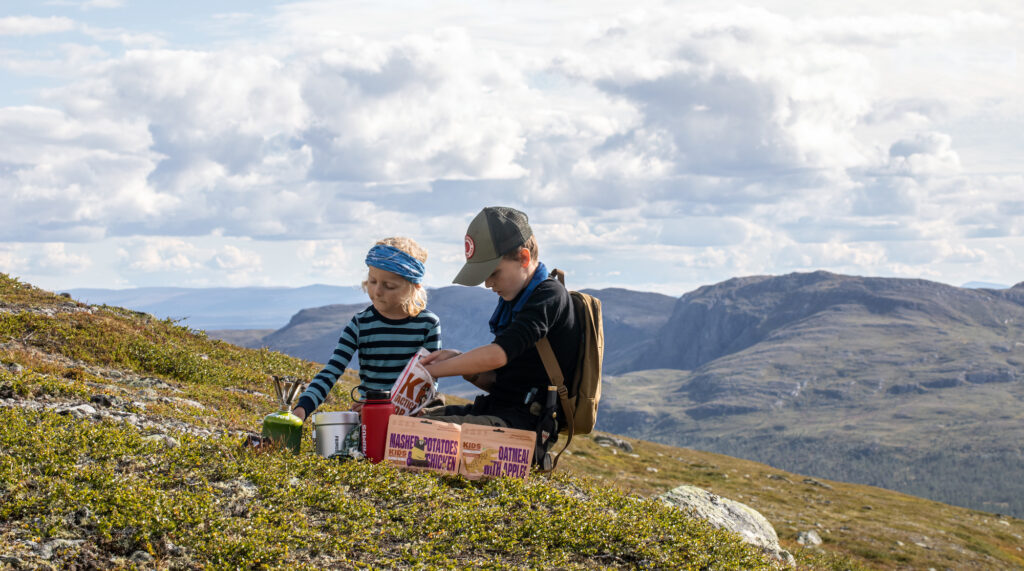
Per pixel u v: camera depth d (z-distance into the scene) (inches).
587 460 2182.6
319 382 263.6
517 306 249.6
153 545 179.5
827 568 622.5
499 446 249.9
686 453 3695.9
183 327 745.0
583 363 252.1
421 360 250.2
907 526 2434.8
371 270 263.0
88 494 193.6
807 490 2979.8
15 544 172.2
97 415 283.7
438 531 209.6
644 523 249.9
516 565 199.3
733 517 486.3
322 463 237.5
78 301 677.9
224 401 453.4
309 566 177.0
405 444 247.3
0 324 507.2
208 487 209.9
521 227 246.1
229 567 173.5
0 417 245.3
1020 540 2635.3
